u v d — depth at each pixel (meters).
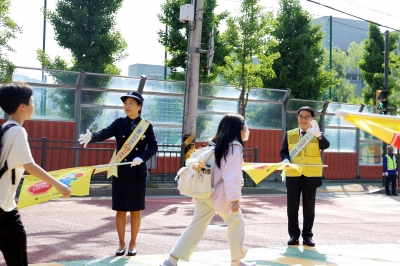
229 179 4.89
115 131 6.27
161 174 16.38
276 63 24.03
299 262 6.14
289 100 21.20
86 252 6.36
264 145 20.80
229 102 20.02
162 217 9.89
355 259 6.45
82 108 17.14
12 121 3.88
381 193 19.61
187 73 14.94
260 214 11.00
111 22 19.92
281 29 24.06
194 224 5.16
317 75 24.58
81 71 16.72
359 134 23.52
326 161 22.64
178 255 5.09
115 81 17.52
